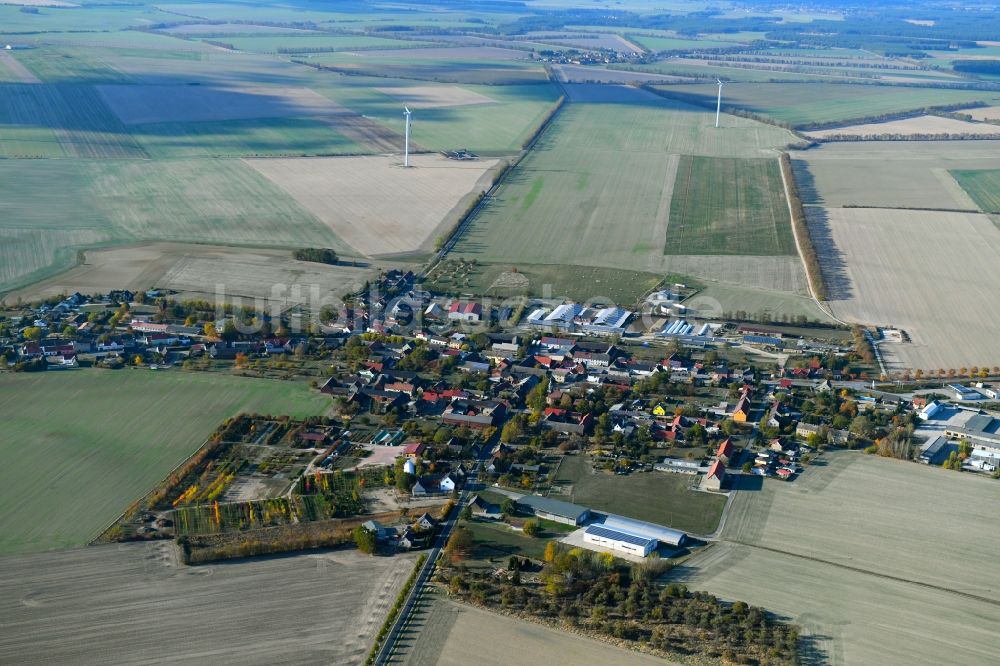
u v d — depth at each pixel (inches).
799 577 7628.0
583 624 7057.1
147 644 6786.4
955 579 7618.1
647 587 7436.0
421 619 7091.5
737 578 7608.3
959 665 6653.5
